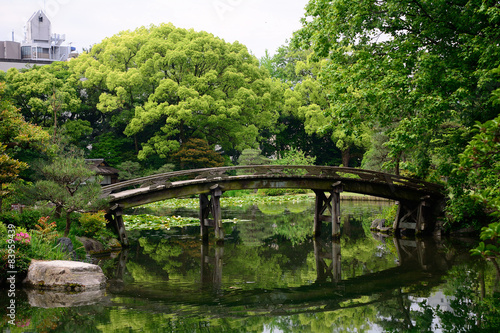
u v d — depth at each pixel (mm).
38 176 12594
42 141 12805
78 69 37688
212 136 38594
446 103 10500
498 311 7656
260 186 15969
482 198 4359
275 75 53688
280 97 41219
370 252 13820
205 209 16094
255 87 38344
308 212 24938
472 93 11406
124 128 38906
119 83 34375
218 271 11086
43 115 33719
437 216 17219
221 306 8094
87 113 38906
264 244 15242
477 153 4641
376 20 12133
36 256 9602
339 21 12523
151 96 34125
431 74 11141
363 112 12555
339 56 12961
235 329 6848
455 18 11266
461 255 13047
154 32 37062
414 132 11328
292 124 47688
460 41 11516
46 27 60312
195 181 15086
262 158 36781
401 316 7512
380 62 12078
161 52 35781
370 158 22344
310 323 7164
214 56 34375
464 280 9953
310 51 48312
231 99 36562
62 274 8922
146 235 17031
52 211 12102
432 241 15828
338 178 16250
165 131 34438
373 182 16656
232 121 37250
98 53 41375
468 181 12617
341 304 8289
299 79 50219
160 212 24094
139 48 38469
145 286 9453
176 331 6691
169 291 9062
